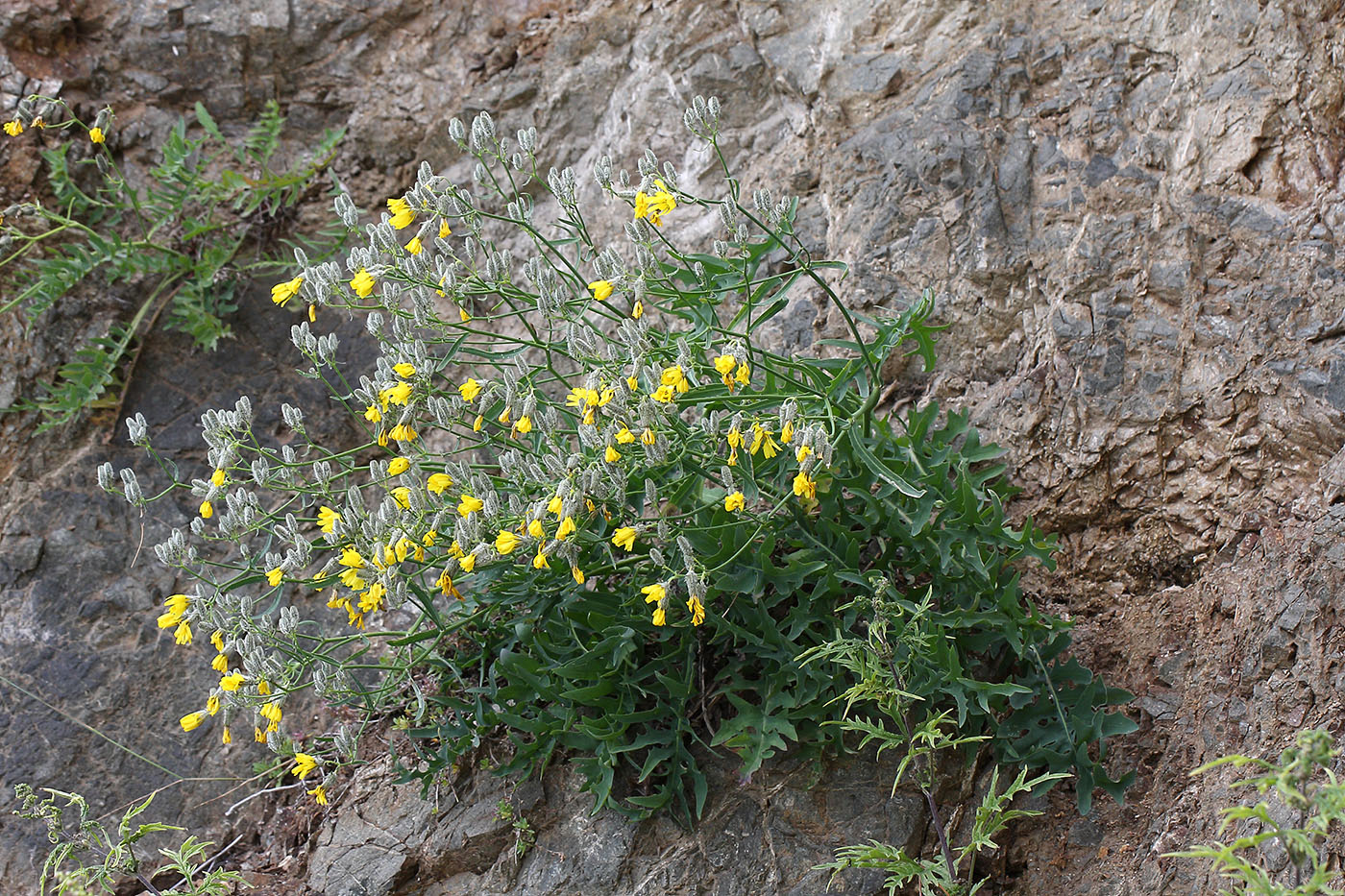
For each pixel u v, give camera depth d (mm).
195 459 3785
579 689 2766
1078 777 2730
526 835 2871
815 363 2963
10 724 3338
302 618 3607
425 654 2885
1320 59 3221
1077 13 3586
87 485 3672
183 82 4184
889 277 3484
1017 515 3172
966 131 3557
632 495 2725
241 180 3924
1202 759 2678
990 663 2953
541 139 4160
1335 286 2986
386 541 2564
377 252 2805
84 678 3430
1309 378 2934
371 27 4289
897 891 2652
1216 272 3178
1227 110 3285
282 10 4215
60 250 3932
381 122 4250
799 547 2924
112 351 3828
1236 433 3010
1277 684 2578
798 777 2809
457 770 3018
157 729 3410
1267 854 2307
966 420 3057
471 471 2633
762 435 2510
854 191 3645
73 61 4059
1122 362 3188
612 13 4172
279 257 4102
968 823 2746
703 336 2785
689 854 2756
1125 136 3416
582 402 2469
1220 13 3361
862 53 3795
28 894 3164
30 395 3736
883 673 2510
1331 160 3162
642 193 2650
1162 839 2602
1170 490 3068
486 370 3902
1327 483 2762
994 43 3645
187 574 3641
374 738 3279
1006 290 3387
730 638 2967
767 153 3900
